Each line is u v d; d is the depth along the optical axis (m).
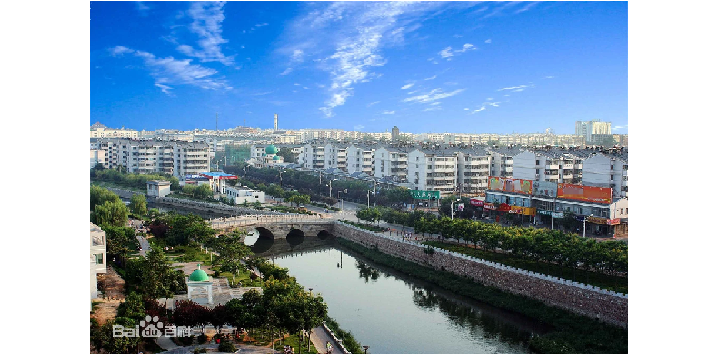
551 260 128.00
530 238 132.50
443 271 150.62
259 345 90.50
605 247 122.75
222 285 122.69
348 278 153.50
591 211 171.88
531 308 119.38
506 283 130.25
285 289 95.69
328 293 137.62
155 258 114.06
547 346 98.56
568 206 179.38
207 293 105.06
